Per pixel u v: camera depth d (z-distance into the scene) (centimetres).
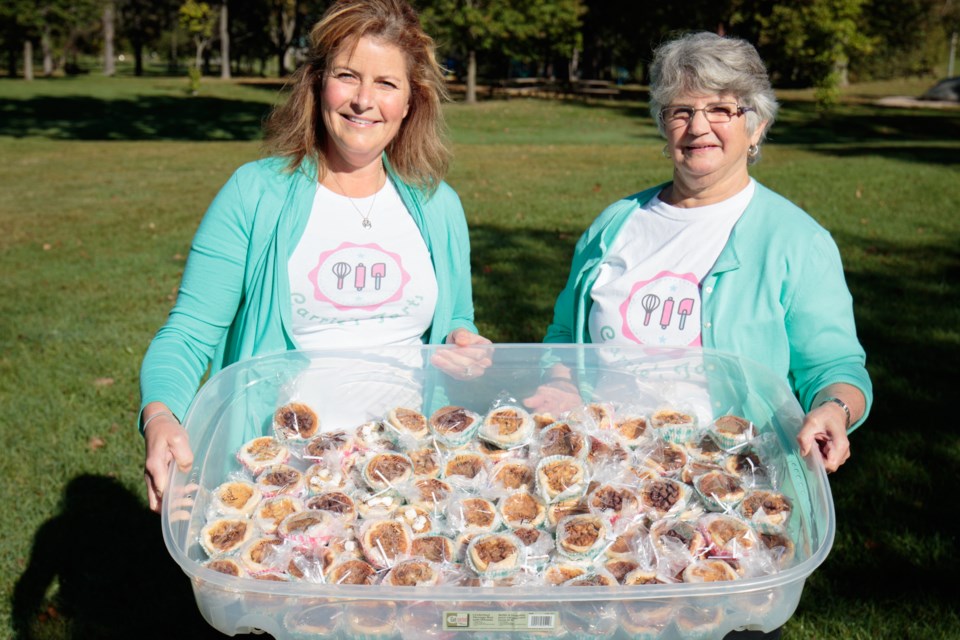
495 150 1677
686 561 167
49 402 481
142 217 998
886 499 367
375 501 188
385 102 223
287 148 235
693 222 235
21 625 313
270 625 151
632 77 5075
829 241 225
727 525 172
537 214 944
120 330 596
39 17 5047
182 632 310
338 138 225
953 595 310
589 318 249
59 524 371
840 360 214
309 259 235
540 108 2823
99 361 540
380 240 240
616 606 146
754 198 233
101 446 433
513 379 228
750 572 165
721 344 226
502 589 141
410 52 228
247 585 142
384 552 170
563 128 2252
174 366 213
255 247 230
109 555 352
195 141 2033
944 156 1408
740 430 200
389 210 243
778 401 199
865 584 317
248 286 233
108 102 3198
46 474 407
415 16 231
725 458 198
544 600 140
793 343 223
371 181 241
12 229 932
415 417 212
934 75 5141
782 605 152
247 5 5456
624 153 1612
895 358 512
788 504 179
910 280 664
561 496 185
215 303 231
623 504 181
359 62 220
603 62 5269
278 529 177
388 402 224
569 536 171
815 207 930
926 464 394
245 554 171
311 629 150
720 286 227
